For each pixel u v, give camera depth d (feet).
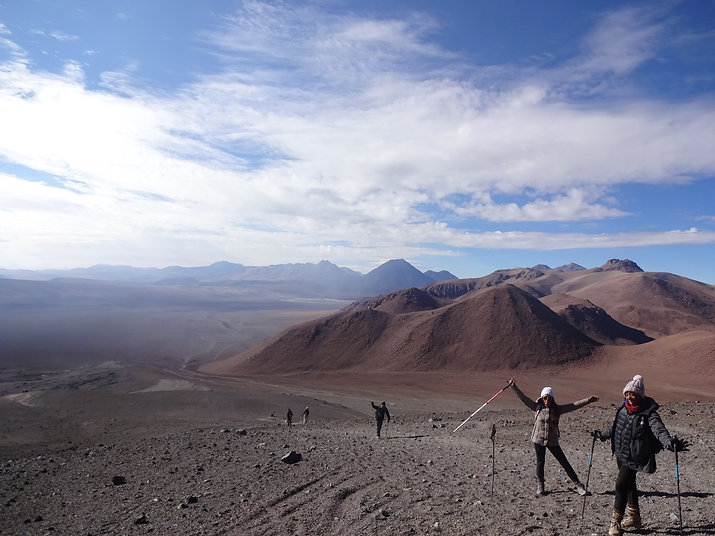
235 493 36.73
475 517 26.53
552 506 27.78
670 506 26.68
